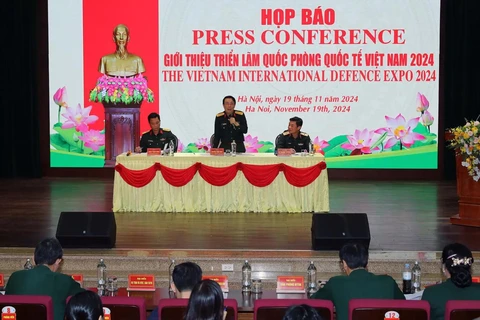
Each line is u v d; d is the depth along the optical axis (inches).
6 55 446.9
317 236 255.0
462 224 307.0
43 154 452.8
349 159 447.5
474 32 438.0
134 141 448.5
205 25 444.8
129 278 216.1
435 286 165.8
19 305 153.8
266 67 445.1
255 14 443.2
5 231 292.7
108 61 446.3
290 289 214.2
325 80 444.8
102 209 343.3
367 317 152.4
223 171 333.4
